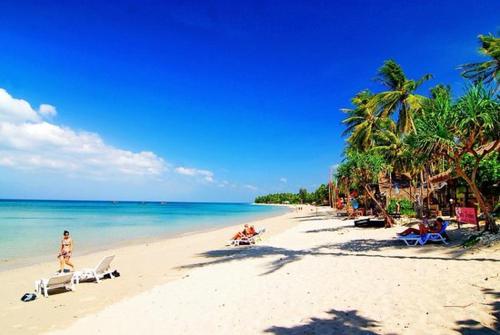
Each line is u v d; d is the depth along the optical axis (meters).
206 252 17.30
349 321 6.24
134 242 23.33
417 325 5.79
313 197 123.69
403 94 29.47
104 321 7.35
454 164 12.94
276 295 8.20
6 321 7.92
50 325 7.55
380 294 7.61
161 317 7.27
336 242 16.59
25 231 30.22
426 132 12.15
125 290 10.25
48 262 16.05
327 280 9.20
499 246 10.70
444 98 12.33
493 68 26.38
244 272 11.09
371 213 34.09
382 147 30.30
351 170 22.27
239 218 55.94
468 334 5.30
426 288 7.71
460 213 16.02
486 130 11.68
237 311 7.26
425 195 30.09
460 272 8.73
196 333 6.25
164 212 80.44
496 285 7.42
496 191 18.92
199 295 8.70
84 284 11.26
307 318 6.56
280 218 49.72
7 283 11.83
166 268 13.53
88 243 22.92
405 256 11.52
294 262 12.05
